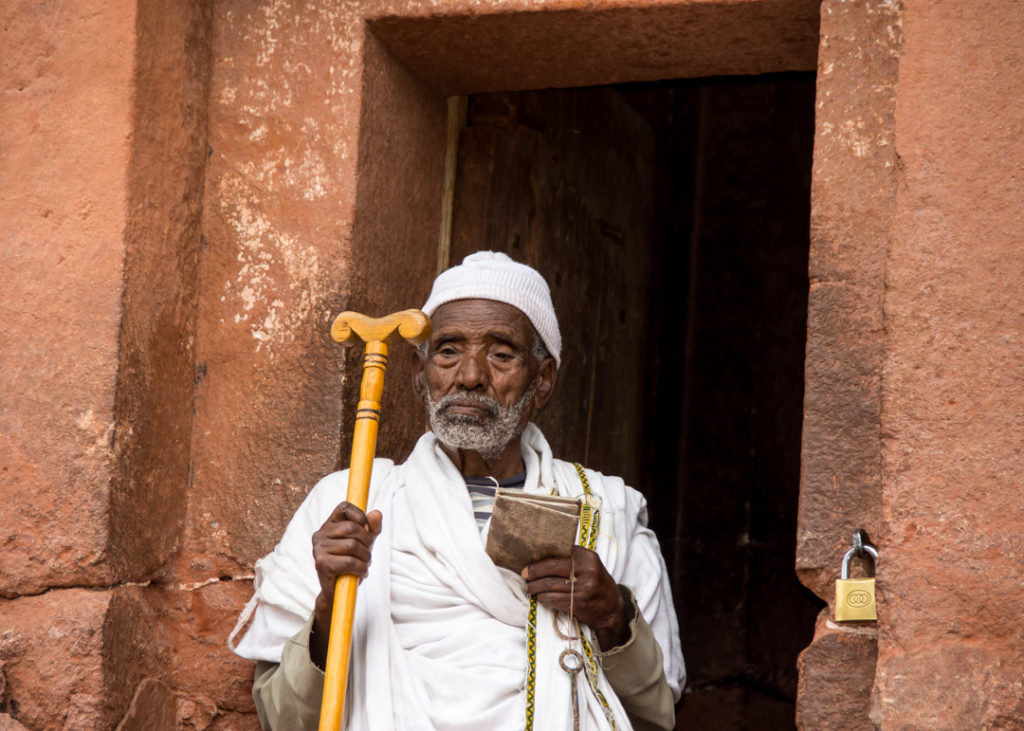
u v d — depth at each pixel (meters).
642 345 5.49
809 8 3.00
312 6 3.28
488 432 2.92
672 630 3.02
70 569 2.93
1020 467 2.46
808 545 2.73
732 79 4.06
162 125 3.14
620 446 5.21
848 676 2.62
